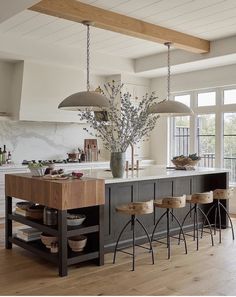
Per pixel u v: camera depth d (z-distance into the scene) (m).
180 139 7.85
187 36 5.77
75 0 4.39
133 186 4.60
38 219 4.22
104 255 4.29
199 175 5.59
